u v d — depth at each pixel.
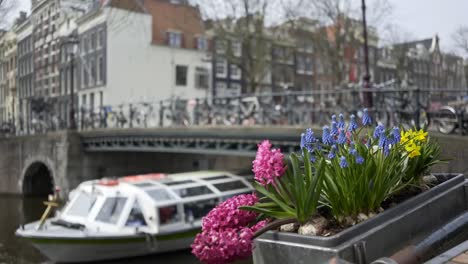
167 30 41.19
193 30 41.25
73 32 41.00
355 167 2.36
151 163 26.64
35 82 48.97
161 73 40.91
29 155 27.84
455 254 2.23
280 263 2.11
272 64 28.05
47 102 37.56
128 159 26.03
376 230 2.15
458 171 4.63
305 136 2.67
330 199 2.35
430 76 33.00
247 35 24.73
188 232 13.71
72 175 24.66
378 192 2.39
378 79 36.84
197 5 24.94
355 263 2.00
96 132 23.19
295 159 2.40
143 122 22.98
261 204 2.40
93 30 39.75
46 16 46.72
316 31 26.39
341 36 26.83
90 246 12.71
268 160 2.33
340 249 1.95
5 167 29.53
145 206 13.45
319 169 2.24
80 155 24.83
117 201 13.67
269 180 2.33
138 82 39.84
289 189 2.26
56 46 44.75
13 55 54.62
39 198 28.06
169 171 27.19
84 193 14.59
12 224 20.66
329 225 2.30
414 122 9.42
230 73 43.88
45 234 12.71
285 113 15.63
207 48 42.94
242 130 13.98
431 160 2.94
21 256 14.93
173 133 17.00
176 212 13.78
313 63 40.78
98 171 25.23
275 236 2.15
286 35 28.92
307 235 2.08
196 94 42.41
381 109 10.38
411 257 2.17
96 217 13.57
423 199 2.58
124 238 12.80
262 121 15.89
